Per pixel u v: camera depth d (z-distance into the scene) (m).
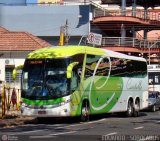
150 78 55.28
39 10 72.50
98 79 33.69
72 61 30.27
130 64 39.12
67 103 29.73
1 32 53.94
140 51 75.12
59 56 30.20
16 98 38.31
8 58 49.69
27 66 30.81
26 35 52.91
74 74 30.52
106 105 34.94
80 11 71.94
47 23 72.12
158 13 83.06
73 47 31.31
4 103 34.28
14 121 31.61
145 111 48.50
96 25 74.38
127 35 83.44
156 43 77.69
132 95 39.25
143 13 82.81
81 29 71.56
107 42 72.94
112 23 74.50
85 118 32.03
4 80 48.41
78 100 30.83
